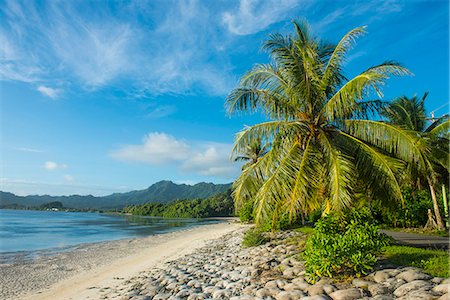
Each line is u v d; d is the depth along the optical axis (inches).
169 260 714.8
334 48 514.3
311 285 314.8
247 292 342.0
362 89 398.6
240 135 481.7
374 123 440.5
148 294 403.2
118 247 1023.6
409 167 463.5
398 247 418.9
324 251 314.2
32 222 2679.6
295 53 484.1
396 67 396.8
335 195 386.0
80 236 1477.6
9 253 900.6
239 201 474.6
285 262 425.1
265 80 513.3
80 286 507.8
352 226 346.9
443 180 872.9
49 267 682.2
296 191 405.1
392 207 477.4
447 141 775.7
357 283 291.3
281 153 468.8
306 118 490.6
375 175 425.1
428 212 884.6
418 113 930.1
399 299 243.6
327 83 474.3
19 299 450.0
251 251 592.7
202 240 1137.4
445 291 232.7
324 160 444.8
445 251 390.6
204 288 385.7
